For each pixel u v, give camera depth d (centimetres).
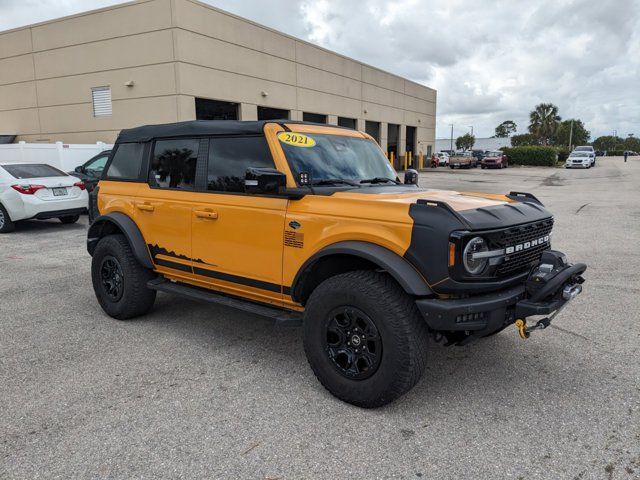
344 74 3052
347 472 273
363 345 332
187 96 1903
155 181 484
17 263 792
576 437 303
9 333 483
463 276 307
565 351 430
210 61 2000
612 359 413
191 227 442
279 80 2439
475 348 438
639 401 345
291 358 423
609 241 911
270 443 300
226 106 2150
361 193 370
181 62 1862
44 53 2136
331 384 348
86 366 407
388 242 321
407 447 295
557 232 1012
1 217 1082
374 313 320
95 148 1599
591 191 1988
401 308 316
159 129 488
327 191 373
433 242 306
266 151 398
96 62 2020
